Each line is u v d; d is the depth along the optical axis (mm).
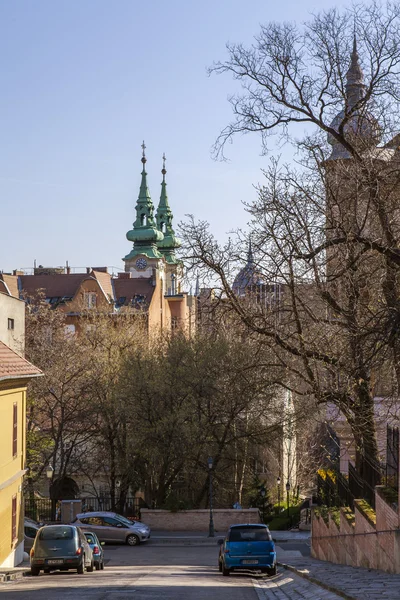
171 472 52969
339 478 30109
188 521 49719
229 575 26203
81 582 20547
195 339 51094
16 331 40125
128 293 96250
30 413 51875
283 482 65500
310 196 24625
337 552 26094
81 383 52188
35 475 50531
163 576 24125
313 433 54750
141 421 50375
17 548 31953
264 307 26484
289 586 18125
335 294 25328
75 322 87562
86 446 56562
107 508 57062
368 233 23594
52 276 98000
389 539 17734
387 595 11680
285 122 26656
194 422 49219
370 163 22250
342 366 23594
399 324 19156
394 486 19047
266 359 33312
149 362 50938
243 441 50344
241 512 49688
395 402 21203
